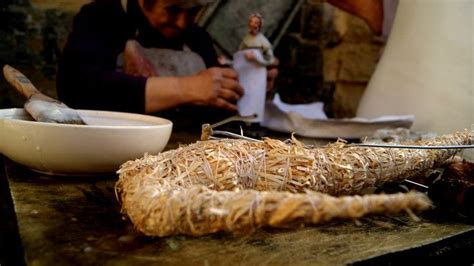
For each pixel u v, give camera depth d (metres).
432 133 0.90
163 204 0.34
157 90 0.96
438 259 0.44
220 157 0.44
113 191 0.54
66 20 1.21
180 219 0.33
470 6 0.91
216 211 0.31
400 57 1.03
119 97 0.96
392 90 1.05
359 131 0.98
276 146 0.48
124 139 0.55
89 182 0.57
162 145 0.60
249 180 0.45
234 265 0.37
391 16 1.24
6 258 0.40
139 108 0.97
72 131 0.53
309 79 1.49
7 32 1.16
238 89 1.01
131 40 1.08
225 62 1.19
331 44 1.47
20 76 0.70
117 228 0.42
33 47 1.19
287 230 0.44
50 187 0.54
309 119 0.98
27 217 0.44
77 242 0.39
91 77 0.97
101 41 1.03
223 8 1.34
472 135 0.62
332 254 0.39
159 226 0.34
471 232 0.46
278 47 1.44
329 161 0.49
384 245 0.42
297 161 0.47
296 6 1.43
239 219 0.30
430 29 0.98
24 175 0.58
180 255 0.38
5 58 1.17
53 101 0.66
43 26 1.19
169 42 1.15
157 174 0.41
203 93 0.97
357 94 1.46
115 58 1.08
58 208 0.47
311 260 0.38
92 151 0.54
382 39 1.39
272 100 1.11
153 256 0.37
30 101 0.64
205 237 0.41
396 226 0.47
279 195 0.30
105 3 1.04
